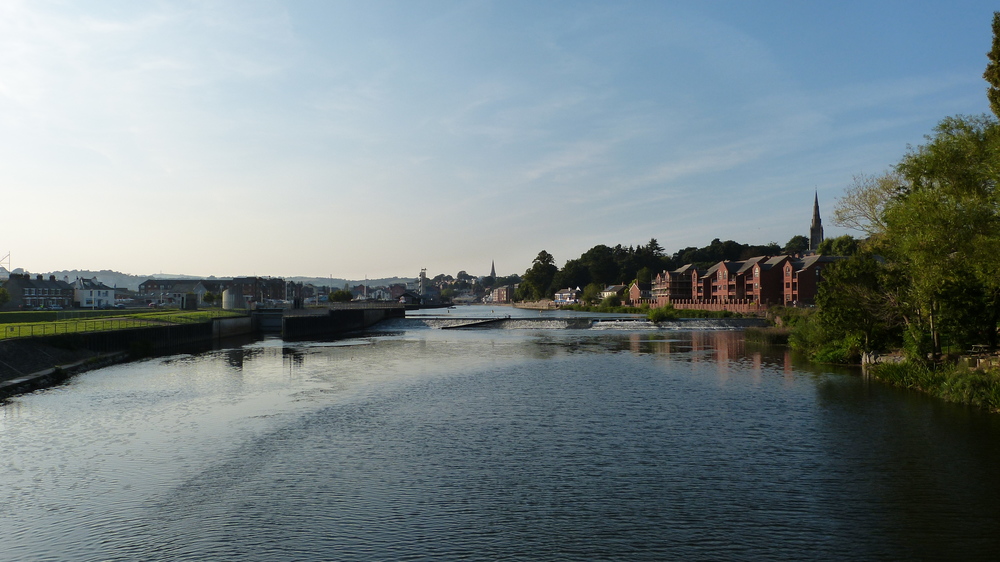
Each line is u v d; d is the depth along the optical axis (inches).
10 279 7534.5
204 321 3860.7
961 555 748.6
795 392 1796.3
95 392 1839.3
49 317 4047.7
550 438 1286.9
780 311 4584.2
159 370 2378.2
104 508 901.8
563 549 770.2
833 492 957.8
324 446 1226.6
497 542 789.9
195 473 1058.1
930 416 1448.1
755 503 916.0
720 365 2482.8
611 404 1647.4
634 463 1111.0
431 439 1282.0
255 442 1256.2
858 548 768.9
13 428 1369.3
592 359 2760.8
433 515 876.0
